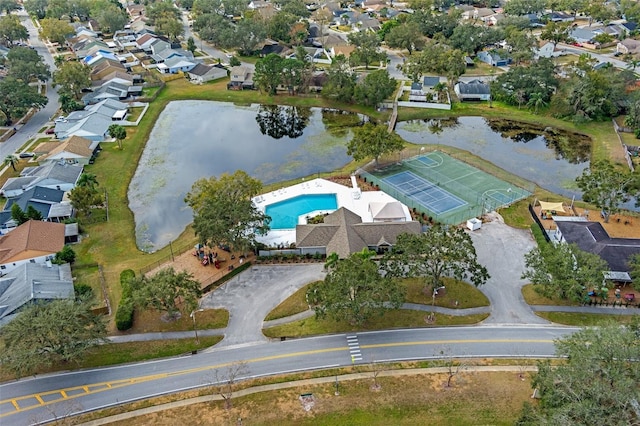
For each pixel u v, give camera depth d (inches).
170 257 3855.8
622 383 2038.6
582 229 3769.7
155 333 3110.2
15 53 7426.2
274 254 3818.9
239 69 7662.4
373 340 3024.1
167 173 5236.2
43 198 4441.4
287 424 2479.1
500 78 6899.6
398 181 4854.8
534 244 3905.0
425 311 3257.9
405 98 6924.2
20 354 2662.4
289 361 2883.9
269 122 6574.8
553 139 5890.8
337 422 2490.2
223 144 5915.4
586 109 6077.8
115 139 5856.3
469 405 2566.4
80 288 3388.3
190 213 4532.5
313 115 6766.7
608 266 3408.0
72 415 2561.5
